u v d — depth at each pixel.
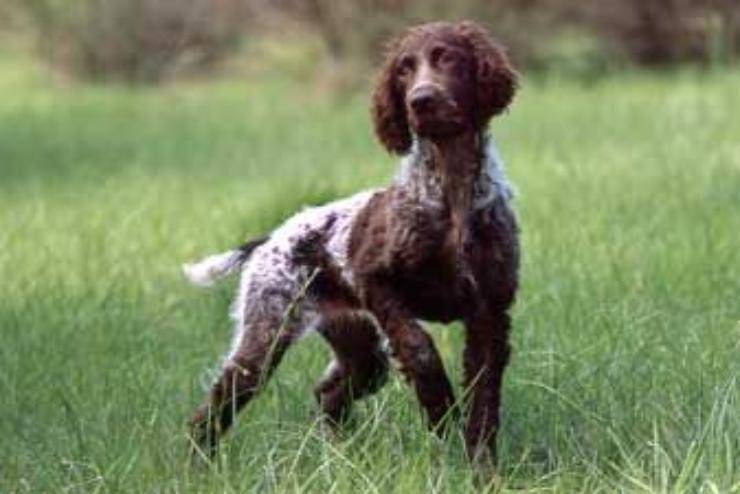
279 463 8.24
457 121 8.30
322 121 29.03
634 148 20.80
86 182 21.95
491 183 8.48
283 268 9.25
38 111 33.16
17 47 46.31
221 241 14.98
